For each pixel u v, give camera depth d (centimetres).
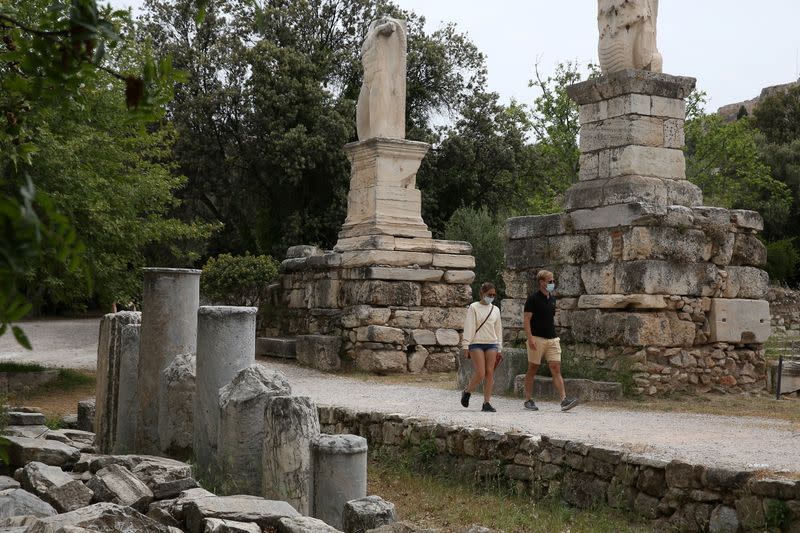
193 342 1035
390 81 2025
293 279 2194
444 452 1028
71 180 1595
